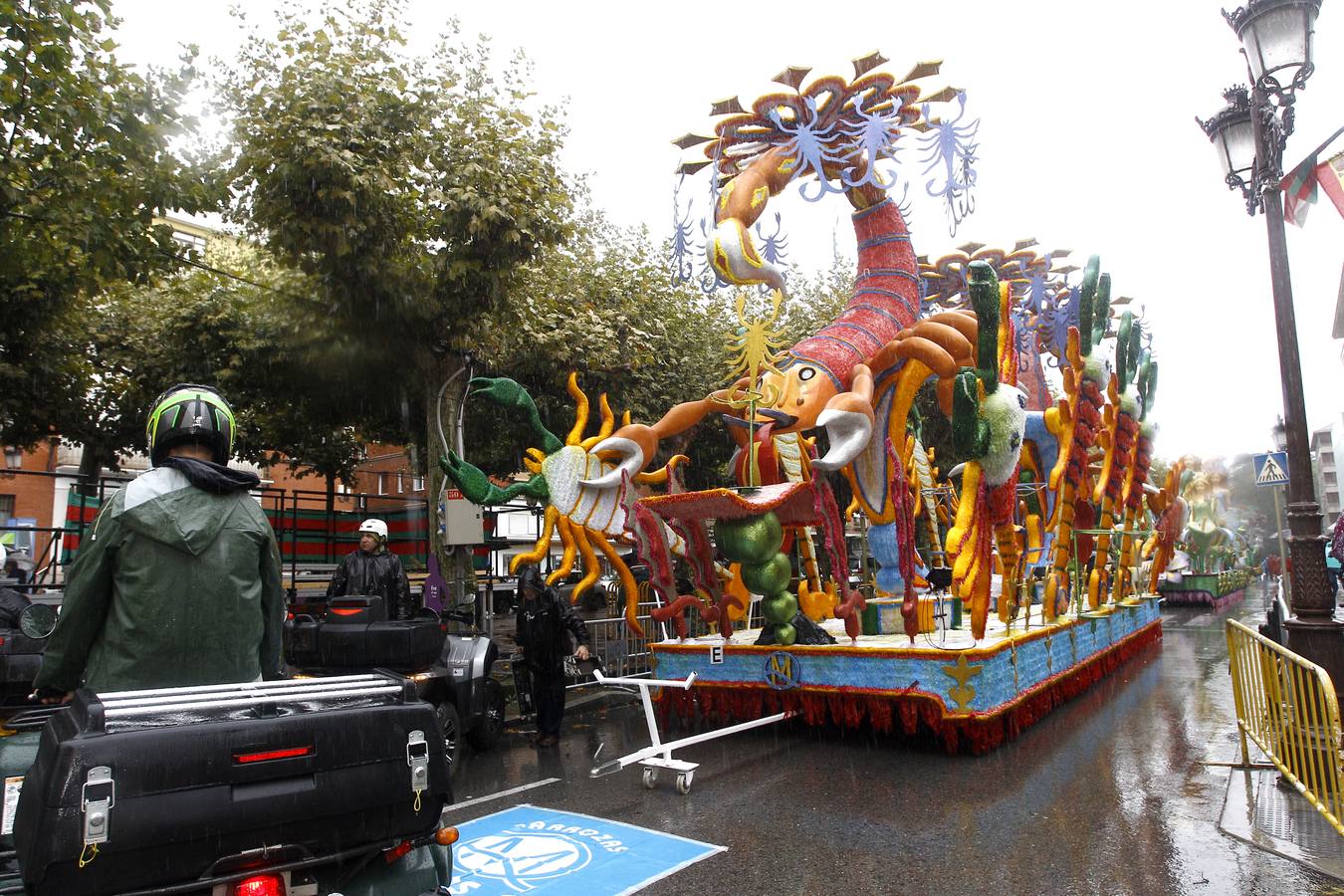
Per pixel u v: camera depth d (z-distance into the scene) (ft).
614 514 31.17
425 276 34.14
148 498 10.71
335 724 9.96
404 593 27.45
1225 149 27.45
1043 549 42.50
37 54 25.20
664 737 28.94
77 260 29.66
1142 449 48.42
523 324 40.68
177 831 8.72
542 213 34.55
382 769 10.18
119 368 48.16
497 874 16.48
